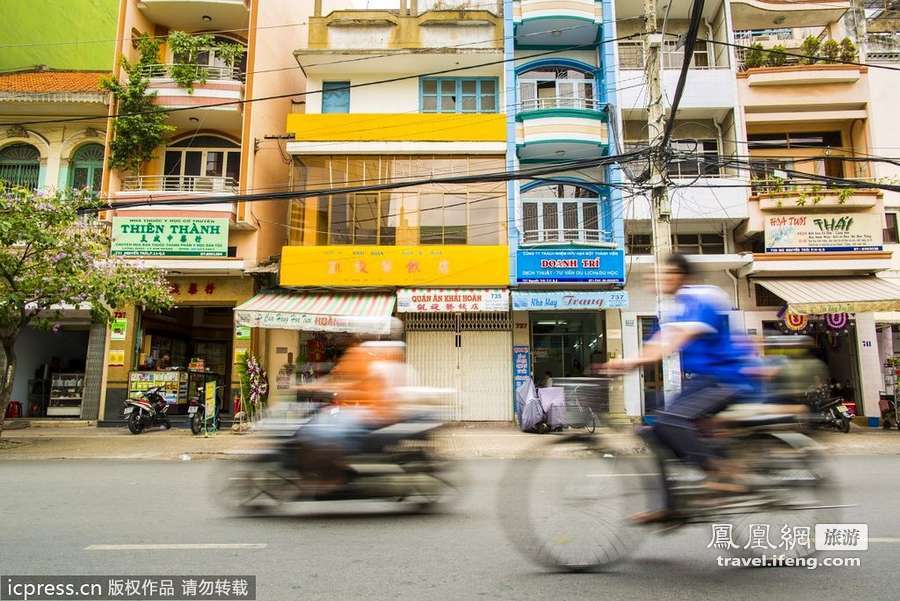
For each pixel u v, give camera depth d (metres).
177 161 16.31
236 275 15.41
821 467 4.21
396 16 16.31
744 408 4.12
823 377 14.41
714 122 16.06
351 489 5.44
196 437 12.56
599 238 15.70
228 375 17.19
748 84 15.62
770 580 3.73
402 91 16.34
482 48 15.89
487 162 15.57
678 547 4.39
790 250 14.72
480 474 7.81
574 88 16.33
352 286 14.84
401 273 14.82
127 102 15.05
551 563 3.93
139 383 15.00
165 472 8.20
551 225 15.91
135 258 14.67
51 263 10.76
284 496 5.48
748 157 14.75
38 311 11.48
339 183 15.41
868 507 5.59
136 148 15.27
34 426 14.69
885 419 13.84
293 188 15.39
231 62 15.85
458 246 14.95
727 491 3.99
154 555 4.26
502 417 15.01
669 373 9.09
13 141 16.25
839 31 16.98
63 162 16.12
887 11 19.56
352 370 5.79
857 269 14.65
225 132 16.34
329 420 5.57
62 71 18.14
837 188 14.54
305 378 14.91
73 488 6.88
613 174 15.45
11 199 10.59
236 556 4.23
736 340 4.32
